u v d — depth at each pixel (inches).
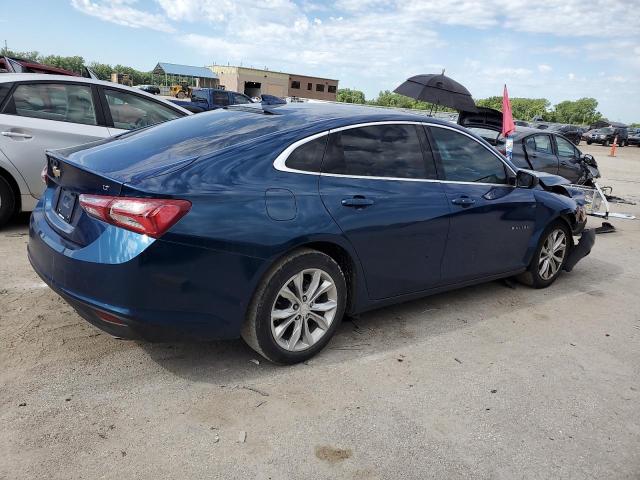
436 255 157.3
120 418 106.1
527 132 391.2
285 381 124.7
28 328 137.7
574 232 218.7
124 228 105.3
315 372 130.0
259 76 3078.2
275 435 105.2
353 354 140.9
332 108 152.2
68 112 219.9
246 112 148.2
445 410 119.0
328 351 140.9
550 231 202.7
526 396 128.2
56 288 114.3
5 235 212.1
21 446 95.7
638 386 138.1
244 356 134.4
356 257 135.6
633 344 164.7
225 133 130.9
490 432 112.5
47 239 119.4
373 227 136.7
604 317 186.1
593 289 217.2
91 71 380.2
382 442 106.0
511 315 179.8
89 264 106.4
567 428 116.5
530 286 209.5
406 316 169.8
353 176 136.0
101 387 115.7
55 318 144.5
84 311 110.3
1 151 202.2
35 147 209.0
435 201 153.0
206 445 100.7
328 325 135.0
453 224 158.4
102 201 107.3
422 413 117.0
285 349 127.6
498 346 154.7
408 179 149.0
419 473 98.3
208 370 126.4
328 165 132.0
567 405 125.9
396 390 125.3
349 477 95.7
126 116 235.9
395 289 150.1
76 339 134.7
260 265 116.6
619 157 1184.2
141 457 96.0
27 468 90.8
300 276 126.0
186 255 107.3
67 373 119.6
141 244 103.7
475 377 135.1
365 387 125.3
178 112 253.6
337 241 129.6
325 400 118.6
